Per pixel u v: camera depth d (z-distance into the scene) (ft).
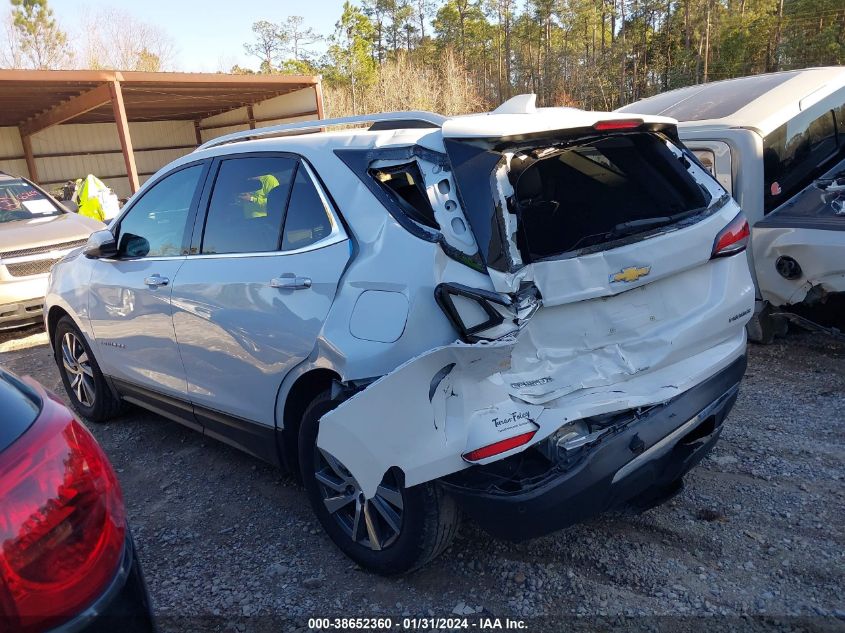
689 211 9.54
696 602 8.67
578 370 8.36
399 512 8.93
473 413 7.59
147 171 87.92
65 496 5.30
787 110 17.69
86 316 14.65
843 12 140.26
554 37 221.66
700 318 9.38
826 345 17.12
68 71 51.85
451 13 232.94
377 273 8.48
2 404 5.61
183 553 10.61
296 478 11.15
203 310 11.16
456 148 8.12
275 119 74.74
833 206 15.62
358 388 8.48
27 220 27.66
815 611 8.38
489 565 9.67
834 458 11.89
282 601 9.29
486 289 7.57
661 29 203.82
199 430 12.81
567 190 10.76
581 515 8.13
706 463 12.07
